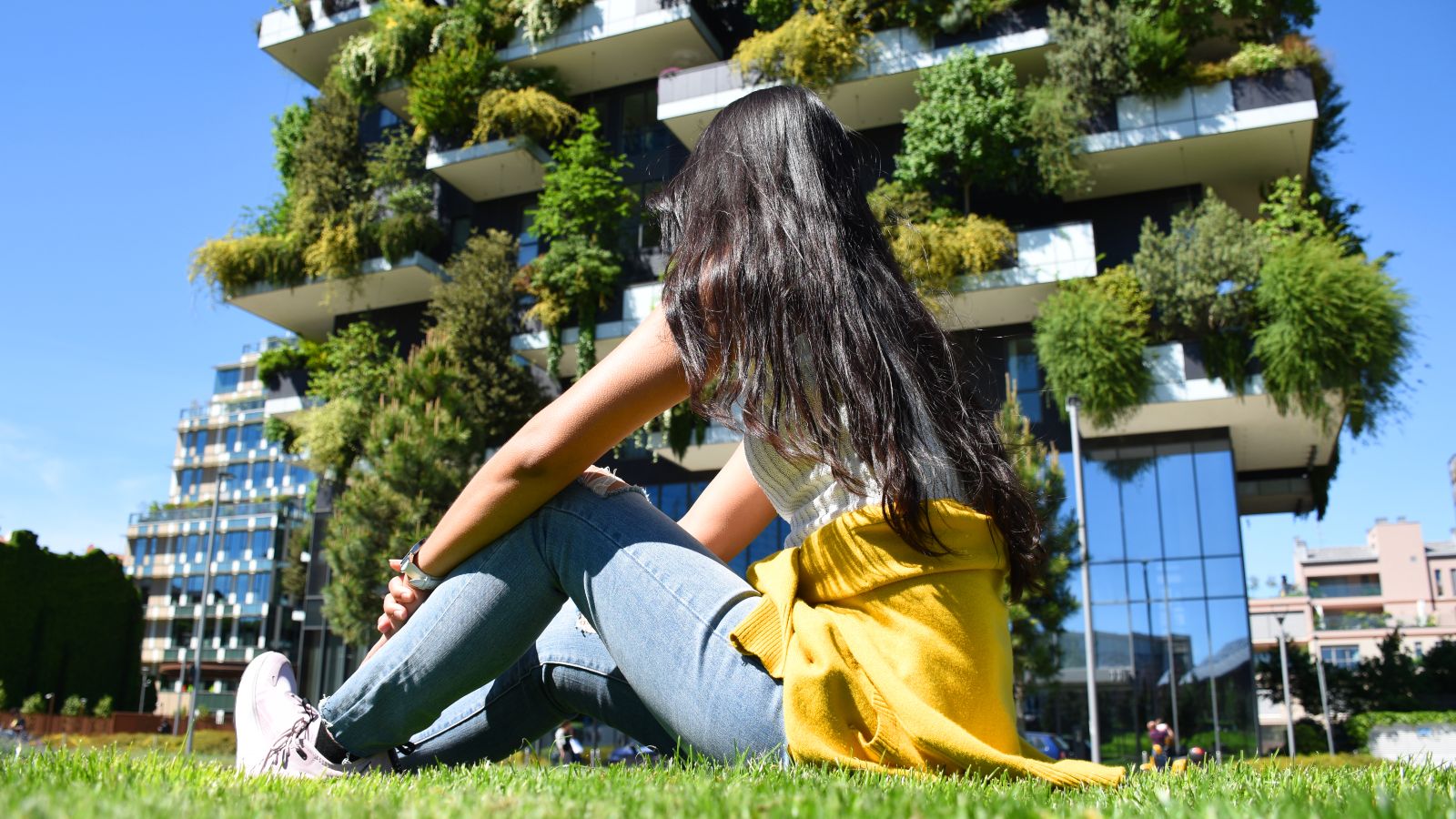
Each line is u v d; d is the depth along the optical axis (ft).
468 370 71.00
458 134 78.48
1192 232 59.47
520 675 5.97
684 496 73.97
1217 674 62.44
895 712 4.36
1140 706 63.31
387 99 83.71
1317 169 64.39
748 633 4.69
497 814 3.36
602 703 5.92
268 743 5.50
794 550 4.92
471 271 73.92
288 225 83.82
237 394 262.67
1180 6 60.23
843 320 4.79
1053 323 58.65
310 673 77.97
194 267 81.30
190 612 220.43
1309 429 66.08
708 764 4.72
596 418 4.92
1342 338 53.62
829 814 3.23
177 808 3.22
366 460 66.08
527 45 77.82
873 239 5.32
